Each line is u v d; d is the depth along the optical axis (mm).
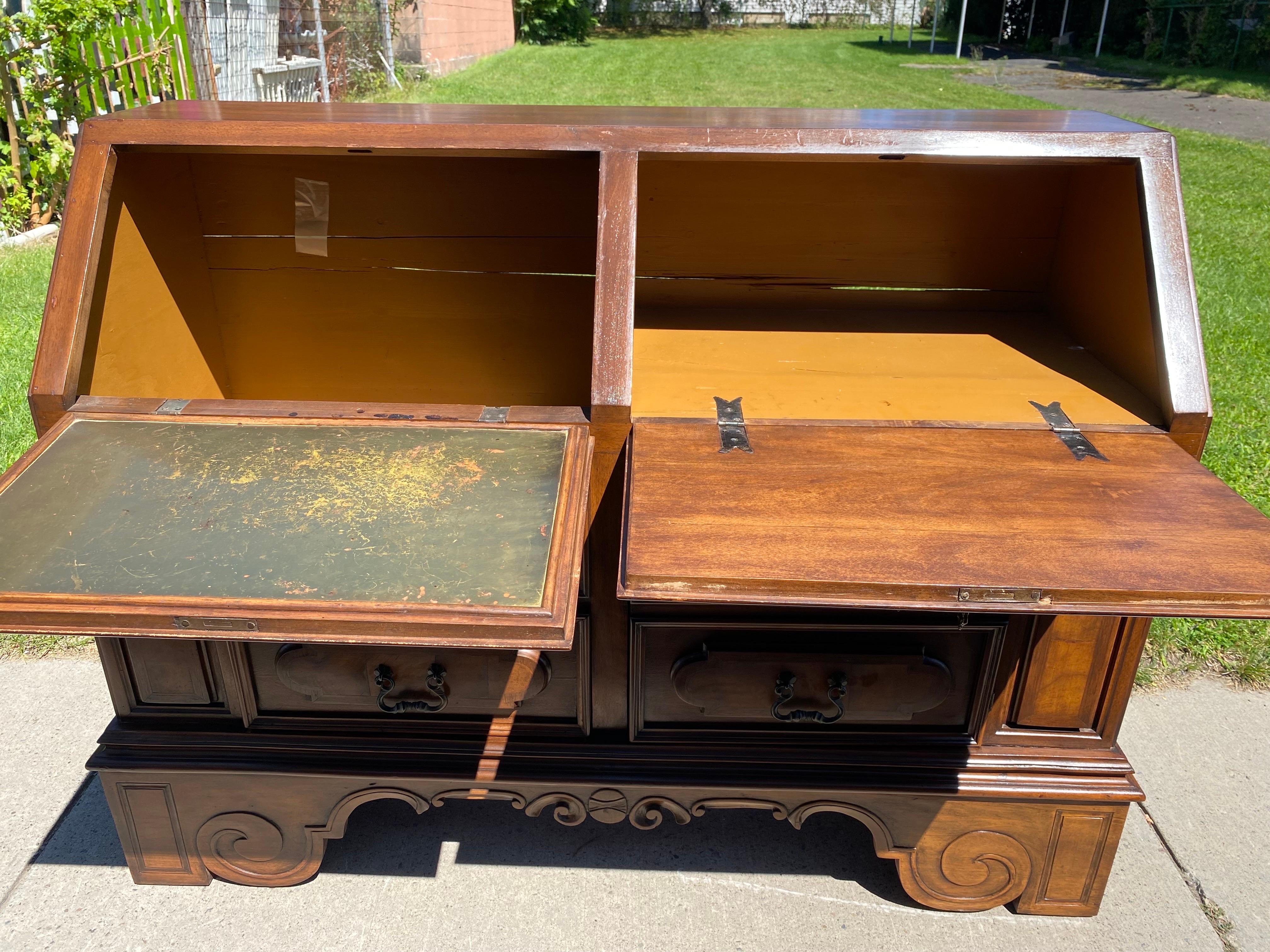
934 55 19828
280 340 2422
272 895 2041
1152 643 2818
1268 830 2221
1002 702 1795
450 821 2254
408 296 2389
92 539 1393
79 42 5746
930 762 1836
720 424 1706
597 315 1689
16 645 2789
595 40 22625
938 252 2311
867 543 1335
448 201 2291
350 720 1859
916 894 1993
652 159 1797
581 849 2180
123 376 1932
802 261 2326
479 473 1546
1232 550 1325
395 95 11188
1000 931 1982
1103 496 1468
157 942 1923
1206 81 15281
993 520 1395
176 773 1867
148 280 2039
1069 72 16703
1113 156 1761
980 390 1865
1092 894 1968
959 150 1736
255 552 1366
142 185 2010
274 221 2299
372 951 1921
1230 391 4223
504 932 1970
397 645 1271
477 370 2467
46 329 1720
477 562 1346
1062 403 1802
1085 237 2098
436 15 13805
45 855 2123
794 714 1754
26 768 2361
